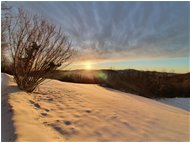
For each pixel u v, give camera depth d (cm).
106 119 474
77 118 452
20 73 600
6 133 304
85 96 700
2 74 795
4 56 739
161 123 502
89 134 385
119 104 644
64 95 661
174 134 439
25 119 362
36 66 621
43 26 627
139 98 916
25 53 597
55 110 486
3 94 502
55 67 653
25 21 609
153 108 676
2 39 595
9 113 371
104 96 777
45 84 820
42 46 623
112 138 382
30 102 498
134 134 412
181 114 669
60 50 652
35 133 320
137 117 524
